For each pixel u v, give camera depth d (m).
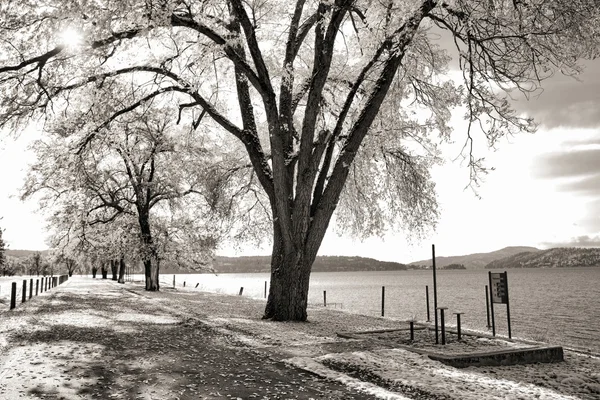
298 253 15.01
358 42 16.72
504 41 13.39
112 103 17.27
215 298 27.55
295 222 15.01
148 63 16.61
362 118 15.04
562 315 30.94
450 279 161.50
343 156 15.08
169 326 12.92
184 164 27.55
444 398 6.00
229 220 25.27
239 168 22.56
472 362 8.92
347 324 14.60
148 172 34.38
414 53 15.57
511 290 69.62
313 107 14.77
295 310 14.91
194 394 6.14
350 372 7.45
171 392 6.20
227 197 23.92
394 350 9.16
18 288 35.38
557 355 10.12
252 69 15.45
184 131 24.84
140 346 9.61
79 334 11.18
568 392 7.52
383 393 6.16
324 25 14.35
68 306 19.11
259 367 7.74
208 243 35.09
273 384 6.68
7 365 7.53
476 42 13.73
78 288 36.16
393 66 14.87
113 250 38.31
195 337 10.91
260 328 12.42
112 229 36.97
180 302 22.72
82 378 6.80
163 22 11.88
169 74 16.53
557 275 178.38
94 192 32.91
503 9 12.77
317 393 6.23
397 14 12.96
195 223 35.47
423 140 19.97
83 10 11.27
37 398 5.73
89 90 16.45
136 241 35.34
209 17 13.93
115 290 33.72
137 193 34.16
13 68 13.66
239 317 15.68
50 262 43.31
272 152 15.02
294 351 9.05
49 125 17.27
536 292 63.06
